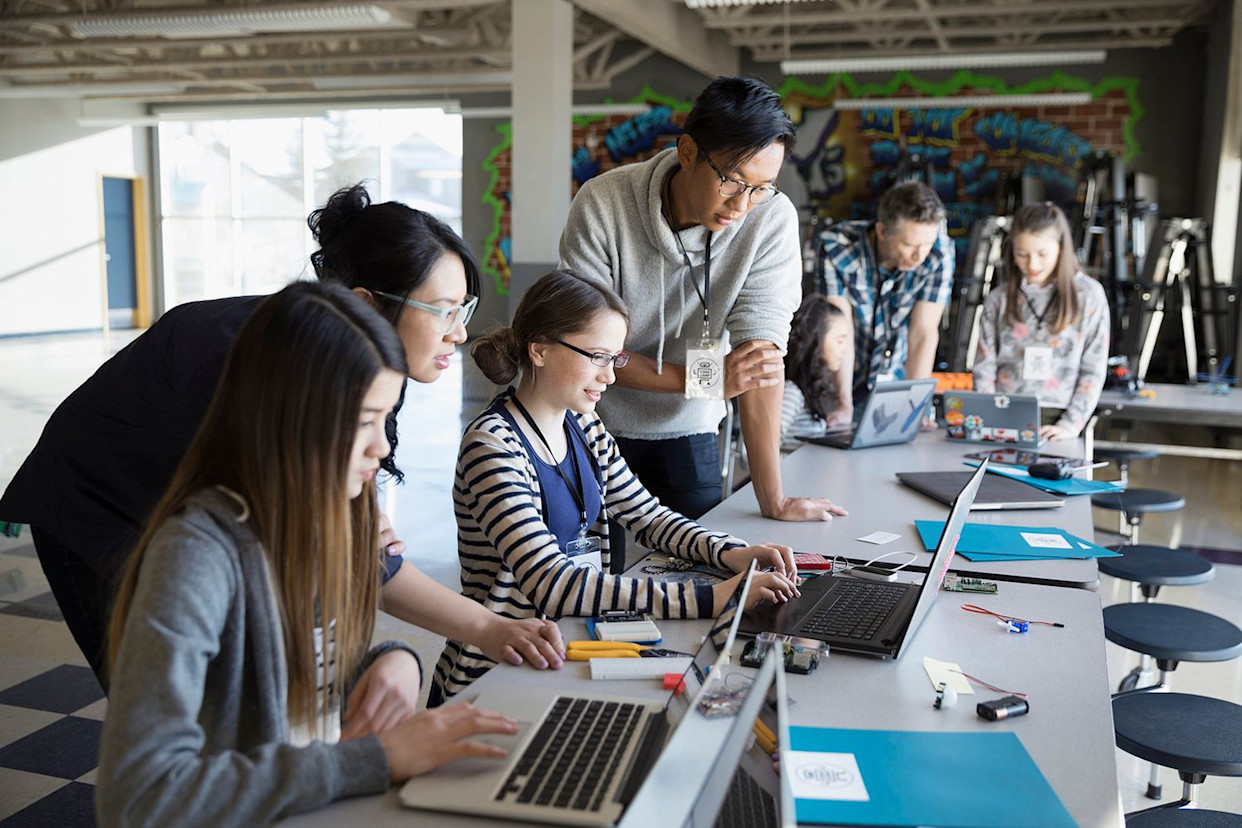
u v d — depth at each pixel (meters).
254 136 14.41
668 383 2.41
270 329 1.13
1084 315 3.70
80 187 13.91
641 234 2.41
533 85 7.19
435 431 7.26
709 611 1.71
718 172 2.10
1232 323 7.75
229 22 7.30
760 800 1.02
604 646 1.55
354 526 1.30
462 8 9.40
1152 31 9.68
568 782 1.12
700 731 1.02
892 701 1.42
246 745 1.19
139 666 1.03
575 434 2.01
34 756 2.66
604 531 2.07
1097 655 1.59
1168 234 7.44
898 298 3.71
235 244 14.73
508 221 12.67
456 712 1.19
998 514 2.50
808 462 3.09
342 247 1.55
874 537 2.25
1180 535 5.02
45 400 8.27
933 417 3.82
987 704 1.37
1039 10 8.41
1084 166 8.59
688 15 9.34
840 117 10.93
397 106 11.92
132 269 14.94
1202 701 2.01
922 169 10.18
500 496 1.79
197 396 1.52
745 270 2.39
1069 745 1.29
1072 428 3.57
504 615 1.80
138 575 1.14
